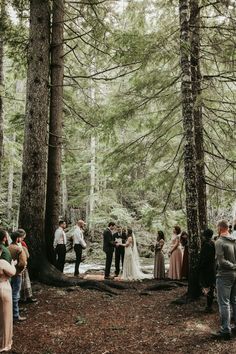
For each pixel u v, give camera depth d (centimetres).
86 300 861
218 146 1120
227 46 955
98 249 2311
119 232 1445
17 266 707
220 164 1127
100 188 2638
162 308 805
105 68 1302
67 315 751
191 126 853
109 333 649
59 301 838
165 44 950
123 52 1012
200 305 791
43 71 1047
